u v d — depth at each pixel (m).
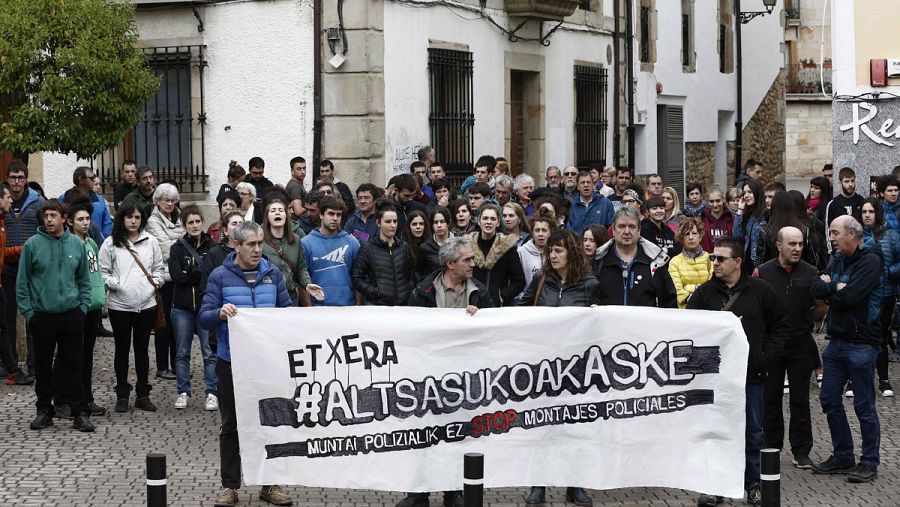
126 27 16.30
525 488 9.95
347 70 18.03
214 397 12.34
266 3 18.33
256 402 8.98
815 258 13.05
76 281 11.51
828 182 18.81
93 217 15.61
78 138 15.78
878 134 18.52
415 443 9.06
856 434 11.66
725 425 9.24
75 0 15.72
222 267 9.42
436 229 11.84
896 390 13.67
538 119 22.92
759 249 13.39
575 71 24.12
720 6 31.56
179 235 13.29
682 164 29.34
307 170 18.30
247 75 18.53
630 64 26.16
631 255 9.95
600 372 9.20
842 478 10.12
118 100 16.00
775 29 34.75
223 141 18.72
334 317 9.01
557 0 22.03
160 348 13.80
